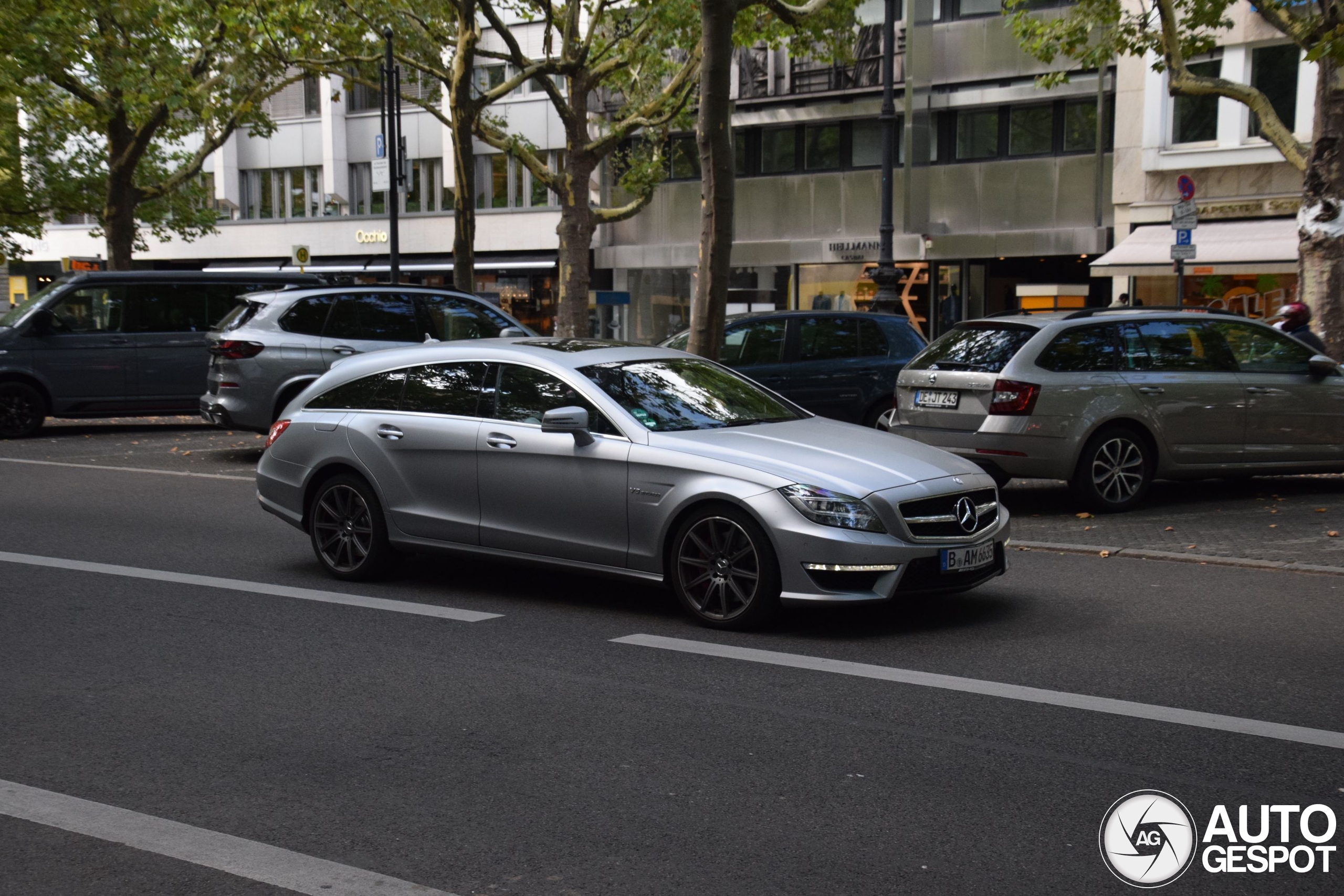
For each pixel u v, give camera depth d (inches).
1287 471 450.3
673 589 286.7
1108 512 429.7
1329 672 236.1
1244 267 977.5
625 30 986.1
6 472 561.3
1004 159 1209.4
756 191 1358.3
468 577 332.2
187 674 238.7
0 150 1236.5
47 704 220.2
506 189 1565.0
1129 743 196.1
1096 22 721.6
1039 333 424.2
